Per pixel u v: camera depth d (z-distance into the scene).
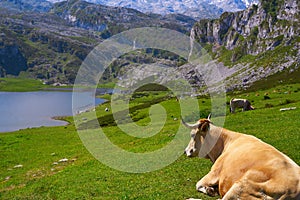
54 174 29.88
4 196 25.16
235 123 36.66
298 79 142.50
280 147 22.53
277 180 8.67
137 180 21.64
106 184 22.08
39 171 34.50
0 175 36.34
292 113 37.66
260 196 8.88
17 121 135.25
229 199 9.36
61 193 22.14
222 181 10.36
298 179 8.50
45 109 175.62
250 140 10.82
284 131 27.72
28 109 176.12
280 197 8.49
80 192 21.33
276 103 57.41
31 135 70.44
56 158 41.34
